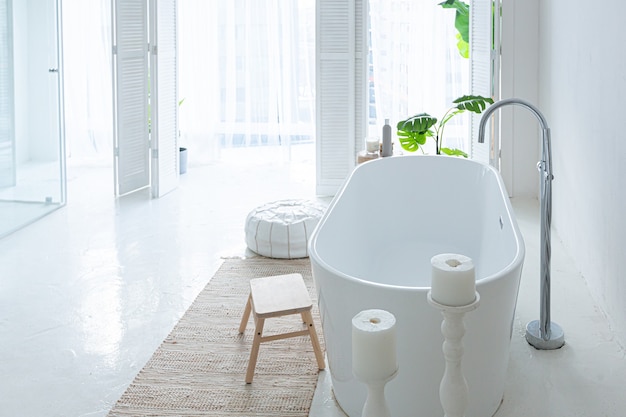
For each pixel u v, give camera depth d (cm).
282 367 321
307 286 412
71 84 705
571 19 445
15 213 513
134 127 610
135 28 593
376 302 249
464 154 577
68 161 717
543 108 546
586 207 407
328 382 307
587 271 406
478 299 148
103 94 710
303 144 749
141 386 306
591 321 362
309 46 716
